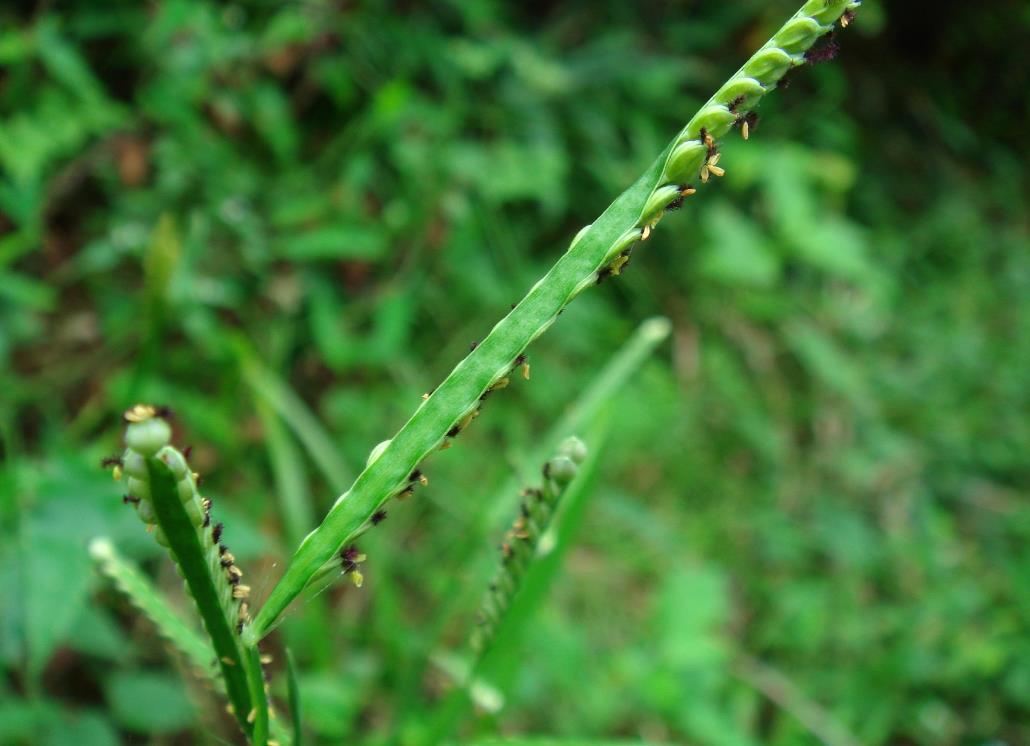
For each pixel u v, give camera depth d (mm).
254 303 461
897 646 437
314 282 470
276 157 506
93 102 422
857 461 539
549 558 190
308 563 116
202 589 114
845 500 526
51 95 411
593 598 429
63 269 431
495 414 484
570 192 594
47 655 212
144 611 139
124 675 262
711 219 588
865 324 629
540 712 354
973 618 470
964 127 816
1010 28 822
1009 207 794
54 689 290
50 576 218
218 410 389
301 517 307
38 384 397
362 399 459
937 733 413
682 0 693
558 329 525
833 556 489
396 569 397
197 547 111
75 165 438
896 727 421
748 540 490
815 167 624
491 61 556
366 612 375
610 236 114
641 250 606
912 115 818
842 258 594
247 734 123
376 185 521
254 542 239
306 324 474
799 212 604
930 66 853
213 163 464
